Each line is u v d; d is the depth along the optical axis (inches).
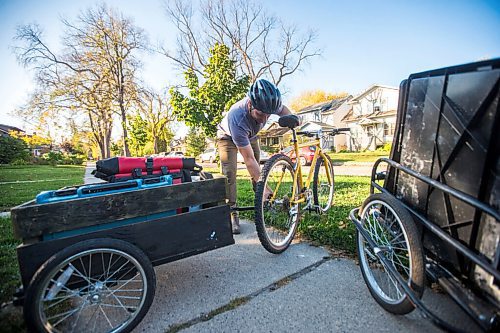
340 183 221.6
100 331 57.4
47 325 50.3
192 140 1368.1
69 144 1772.9
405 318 57.4
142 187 64.7
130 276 57.6
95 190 60.7
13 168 756.0
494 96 41.9
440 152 52.7
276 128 1219.2
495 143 42.6
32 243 50.9
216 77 358.0
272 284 72.6
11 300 65.9
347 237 96.1
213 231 68.9
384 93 1031.0
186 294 69.6
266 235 87.5
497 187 42.6
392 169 67.4
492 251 43.5
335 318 58.6
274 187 96.8
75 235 53.8
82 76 926.4
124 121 981.2
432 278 53.6
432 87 54.1
